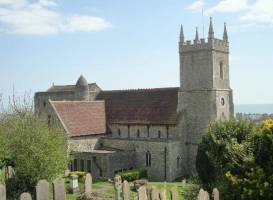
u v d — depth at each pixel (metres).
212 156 40.69
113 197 39.47
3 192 13.79
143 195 24.64
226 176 29.94
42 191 14.88
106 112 75.38
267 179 26.98
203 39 66.50
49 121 67.12
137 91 75.44
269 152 27.95
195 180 43.69
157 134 68.38
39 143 42.22
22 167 40.72
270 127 28.62
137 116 71.12
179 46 69.06
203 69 66.56
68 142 61.25
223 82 68.44
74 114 69.06
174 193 29.33
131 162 66.81
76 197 40.94
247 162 29.39
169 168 64.06
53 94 86.50
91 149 69.19
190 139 67.38
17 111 52.19
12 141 42.91
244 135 41.31
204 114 66.12
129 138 68.38
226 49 69.31
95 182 58.66
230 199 28.77
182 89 68.44
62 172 44.44
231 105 70.06
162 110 69.25
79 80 81.12
